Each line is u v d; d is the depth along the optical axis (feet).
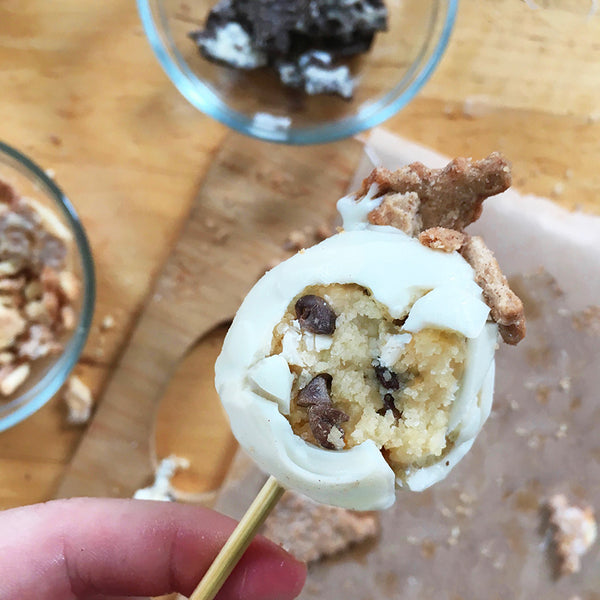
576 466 0.73
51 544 0.60
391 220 0.49
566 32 0.72
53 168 0.73
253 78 0.72
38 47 0.73
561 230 0.72
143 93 0.73
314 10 0.69
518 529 0.73
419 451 0.47
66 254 0.71
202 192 0.72
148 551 0.61
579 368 0.73
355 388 0.48
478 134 0.72
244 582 0.61
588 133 0.72
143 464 0.72
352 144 0.72
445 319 0.46
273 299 0.47
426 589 0.73
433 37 0.71
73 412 0.72
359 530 0.72
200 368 0.72
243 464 0.72
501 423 0.73
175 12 0.72
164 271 0.72
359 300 0.48
